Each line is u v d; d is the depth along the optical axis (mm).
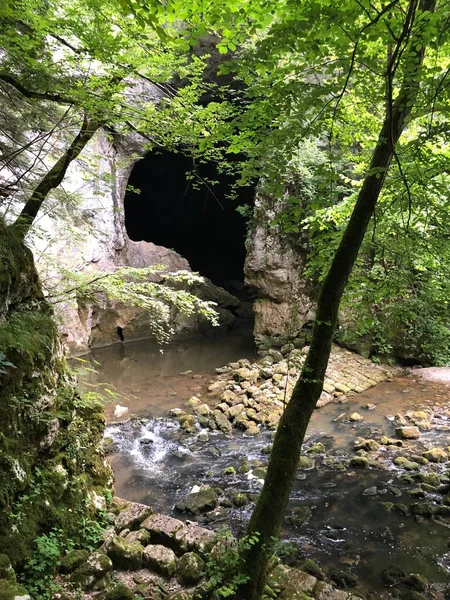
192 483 7371
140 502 6820
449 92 3359
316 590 4352
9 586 3242
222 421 9547
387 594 4930
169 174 25094
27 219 6219
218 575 3928
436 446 8414
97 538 4648
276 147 3760
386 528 6133
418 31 3096
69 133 6891
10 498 3936
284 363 12398
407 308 5410
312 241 5492
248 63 3377
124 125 6293
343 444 8648
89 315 14719
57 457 4773
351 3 2992
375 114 6152
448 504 6582
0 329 4371
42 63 4738
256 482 7328
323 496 6953
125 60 4750
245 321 19953
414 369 12844
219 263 26750
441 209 4398
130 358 14633
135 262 16828
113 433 9117
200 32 3447
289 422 3818
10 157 6266
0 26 4422
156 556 4461
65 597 3771
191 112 5496
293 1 3121
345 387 11320
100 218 14008
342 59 3295
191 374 13016
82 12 4812
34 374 4480
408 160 4527
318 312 3850
